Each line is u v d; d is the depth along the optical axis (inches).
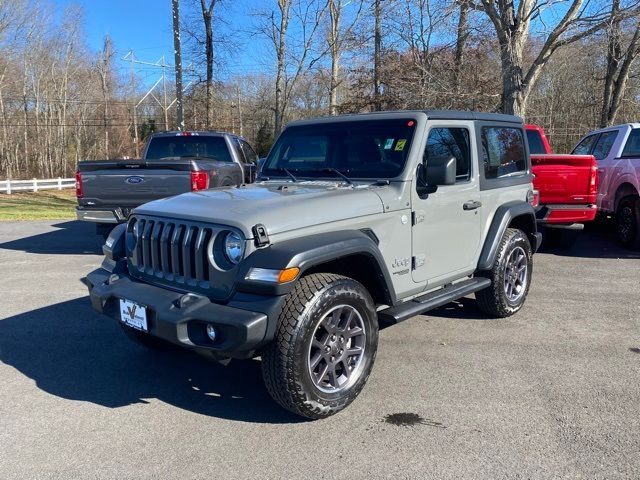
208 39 1122.7
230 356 133.5
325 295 134.3
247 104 1829.5
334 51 1043.3
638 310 233.9
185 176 325.4
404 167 167.0
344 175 177.5
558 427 136.7
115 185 333.1
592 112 1134.4
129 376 171.6
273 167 198.7
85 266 332.5
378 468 120.3
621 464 120.6
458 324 216.1
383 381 164.6
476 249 200.5
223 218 135.7
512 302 220.7
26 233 481.1
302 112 1243.8
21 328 215.9
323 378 140.6
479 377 166.7
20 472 120.1
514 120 227.1
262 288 128.0
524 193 229.1
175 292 143.9
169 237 147.7
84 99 2385.6
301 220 139.1
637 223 354.0
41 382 167.2
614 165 381.1
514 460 122.6
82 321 224.7
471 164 195.3
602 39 494.0
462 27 564.7
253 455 126.4
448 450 127.0
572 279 288.0
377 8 686.5
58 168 2326.5
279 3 1045.2
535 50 661.3
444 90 581.0
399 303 170.6
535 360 179.8
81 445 131.3
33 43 2169.0
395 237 163.2
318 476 117.8
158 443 132.1
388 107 760.3
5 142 2090.3
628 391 156.5
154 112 2429.9
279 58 1072.2
